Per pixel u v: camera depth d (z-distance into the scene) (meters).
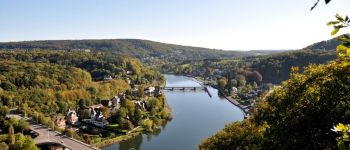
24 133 124.19
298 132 29.03
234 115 170.50
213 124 150.25
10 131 104.50
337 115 26.92
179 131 139.12
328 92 29.22
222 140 56.28
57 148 110.44
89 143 119.06
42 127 131.62
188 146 119.69
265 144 31.86
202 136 131.50
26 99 164.75
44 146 113.19
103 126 141.75
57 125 139.50
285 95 36.50
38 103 165.75
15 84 181.75
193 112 178.12
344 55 10.74
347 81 29.28
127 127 138.25
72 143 112.19
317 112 28.55
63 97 180.12
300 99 31.67
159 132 138.25
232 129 58.75
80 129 140.12
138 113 147.25
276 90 39.06
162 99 185.88
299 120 29.19
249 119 58.38
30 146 97.06
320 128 27.83
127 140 128.12
